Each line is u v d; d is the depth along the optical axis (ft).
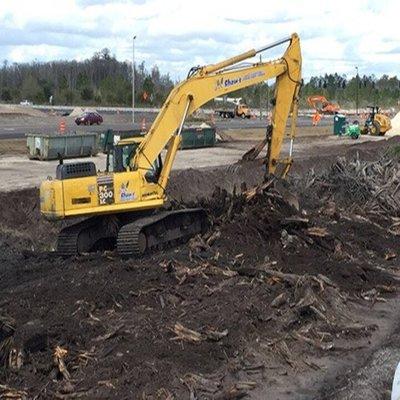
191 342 33.53
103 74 420.77
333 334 38.52
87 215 47.67
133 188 48.21
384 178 76.79
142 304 37.96
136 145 49.52
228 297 39.45
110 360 30.86
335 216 62.03
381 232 62.18
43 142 107.96
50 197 46.78
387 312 43.73
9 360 30.17
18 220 62.75
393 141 147.74
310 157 110.73
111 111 271.49
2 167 98.53
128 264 44.06
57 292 39.09
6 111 230.68
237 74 53.47
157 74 377.50
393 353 35.70
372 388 31.04
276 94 56.54
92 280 41.27
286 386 31.78
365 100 377.30
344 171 75.46
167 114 50.37
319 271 47.65
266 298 40.34
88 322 34.50
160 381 29.60
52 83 375.25
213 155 123.44
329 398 30.07
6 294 39.47
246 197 55.16
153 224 48.85
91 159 112.16
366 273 49.55
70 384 29.04
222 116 268.62
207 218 54.19
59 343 31.96
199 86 51.70
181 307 37.81
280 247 51.08
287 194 56.90
